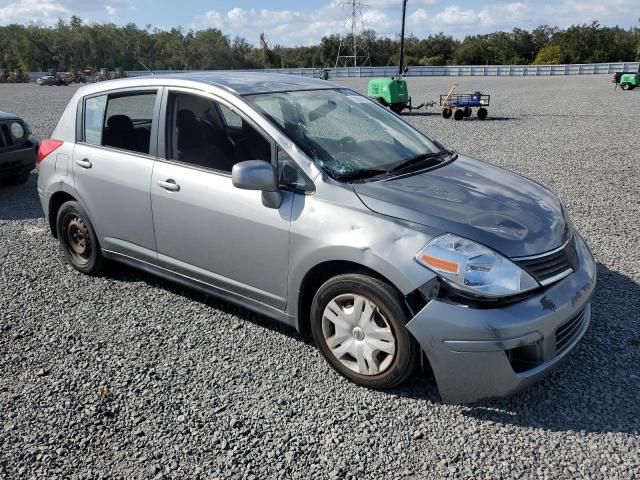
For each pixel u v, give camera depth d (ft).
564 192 25.44
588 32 260.83
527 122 54.75
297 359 11.88
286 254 11.21
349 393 10.69
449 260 9.44
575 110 64.95
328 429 9.72
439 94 92.73
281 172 11.46
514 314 9.29
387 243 9.86
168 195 13.06
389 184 11.14
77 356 12.19
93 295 15.21
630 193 24.99
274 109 12.37
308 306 11.82
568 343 10.33
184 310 14.21
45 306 14.62
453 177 12.12
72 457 9.17
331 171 11.15
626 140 40.91
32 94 106.83
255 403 10.46
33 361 12.05
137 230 14.19
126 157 14.12
